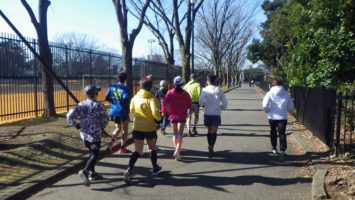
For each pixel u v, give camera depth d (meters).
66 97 11.78
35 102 10.36
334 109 6.10
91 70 13.37
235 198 3.95
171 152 6.54
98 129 4.45
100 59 14.23
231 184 4.48
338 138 5.91
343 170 4.89
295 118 11.62
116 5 10.34
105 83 14.70
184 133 8.93
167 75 22.03
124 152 6.45
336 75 9.66
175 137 5.93
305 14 11.02
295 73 12.07
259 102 21.72
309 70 10.88
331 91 6.38
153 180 4.67
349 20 9.66
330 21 9.98
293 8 11.79
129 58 10.65
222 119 12.15
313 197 3.88
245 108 17.00
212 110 6.03
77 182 4.57
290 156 6.13
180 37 17.20
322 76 9.73
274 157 6.06
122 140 6.39
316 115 7.81
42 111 11.02
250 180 4.66
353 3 9.35
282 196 4.00
